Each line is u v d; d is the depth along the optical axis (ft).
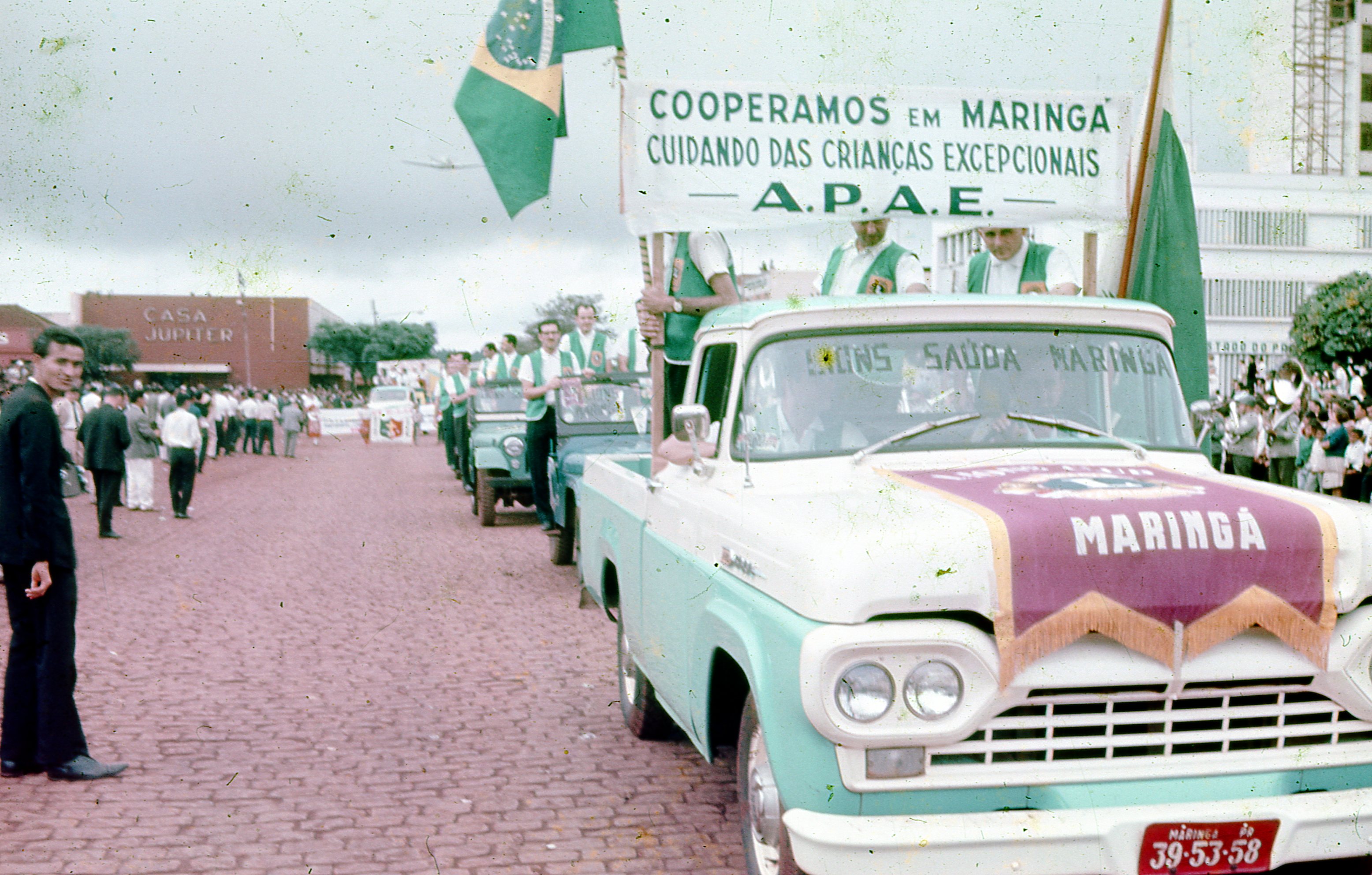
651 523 14.51
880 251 16.21
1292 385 38.88
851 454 11.78
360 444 112.57
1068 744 8.87
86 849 12.80
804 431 12.03
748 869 10.89
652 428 16.84
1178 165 16.38
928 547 8.80
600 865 12.31
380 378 116.78
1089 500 9.43
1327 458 37.11
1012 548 8.77
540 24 14.89
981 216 15.84
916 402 12.18
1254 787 9.06
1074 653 8.87
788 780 9.04
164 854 12.63
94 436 40.86
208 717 18.06
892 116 15.49
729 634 10.43
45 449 15.17
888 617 8.81
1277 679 9.17
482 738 16.98
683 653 12.42
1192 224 16.52
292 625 25.39
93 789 14.79
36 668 15.38
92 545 39.34
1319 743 9.34
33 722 15.42
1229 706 9.17
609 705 18.83
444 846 12.85
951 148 15.67
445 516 49.52
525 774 15.34
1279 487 10.69
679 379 17.22
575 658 22.20
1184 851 8.74
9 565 15.07
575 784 14.93
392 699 19.19
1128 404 12.65
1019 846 8.51
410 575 32.78
